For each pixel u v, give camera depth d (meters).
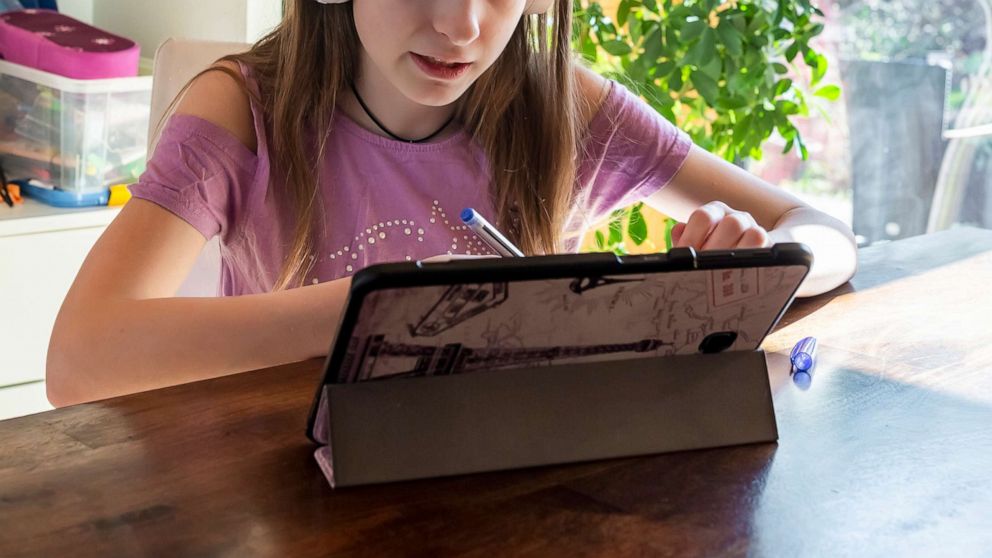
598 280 0.61
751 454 0.68
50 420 0.69
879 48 2.23
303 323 0.83
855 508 0.61
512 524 0.57
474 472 0.63
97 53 1.89
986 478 0.66
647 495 0.61
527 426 0.64
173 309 0.84
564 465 0.65
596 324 0.64
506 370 0.64
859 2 2.23
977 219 2.18
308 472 0.63
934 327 0.96
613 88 1.33
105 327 0.84
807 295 1.04
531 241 1.24
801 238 1.05
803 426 0.73
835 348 0.90
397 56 0.93
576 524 0.58
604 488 0.62
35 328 1.88
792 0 1.86
